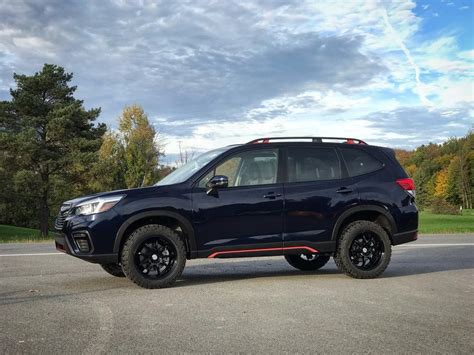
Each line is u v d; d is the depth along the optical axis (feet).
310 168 24.72
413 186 25.81
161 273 22.20
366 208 24.67
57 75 137.80
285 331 15.07
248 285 22.77
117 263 23.20
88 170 139.23
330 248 24.26
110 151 190.19
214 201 22.97
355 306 18.38
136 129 191.52
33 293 20.98
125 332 14.96
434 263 31.04
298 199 23.90
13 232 149.48
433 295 20.44
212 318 16.61
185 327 15.51
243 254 23.25
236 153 24.04
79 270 27.91
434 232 64.59
